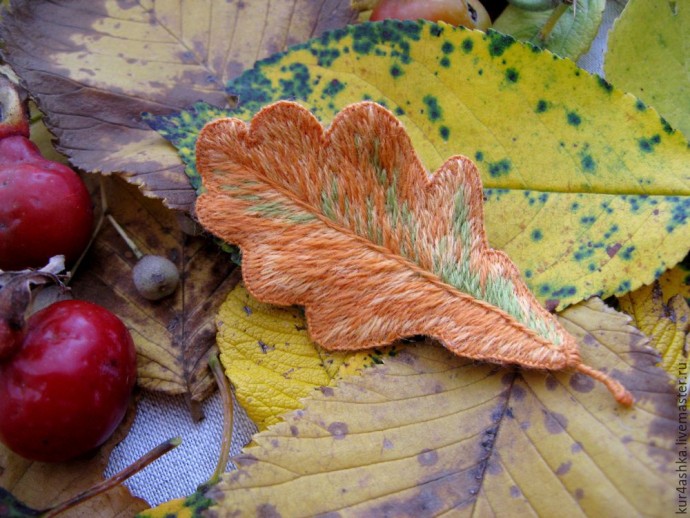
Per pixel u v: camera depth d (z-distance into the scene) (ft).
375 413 0.39
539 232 0.41
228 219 0.40
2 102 0.44
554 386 0.38
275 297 0.40
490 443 0.38
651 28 0.44
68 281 0.45
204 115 0.44
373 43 0.43
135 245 0.46
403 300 0.39
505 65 0.42
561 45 0.48
